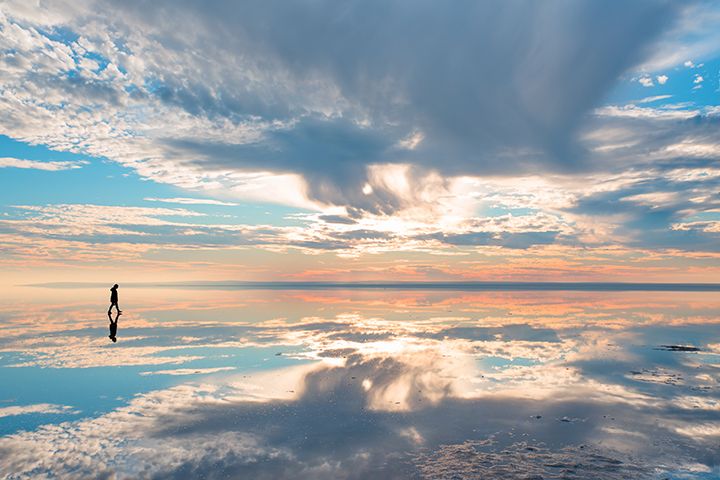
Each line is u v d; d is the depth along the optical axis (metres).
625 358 27.84
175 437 15.44
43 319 48.66
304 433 15.88
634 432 15.89
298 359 27.39
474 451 14.46
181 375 23.48
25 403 18.91
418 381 22.47
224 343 32.94
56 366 25.33
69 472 12.92
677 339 35.25
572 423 16.80
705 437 15.41
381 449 14.60
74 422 16.75
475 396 20.06
